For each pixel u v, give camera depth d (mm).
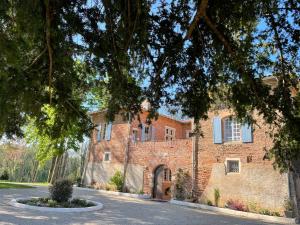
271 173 15281
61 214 11352
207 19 5371
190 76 6488
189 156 18953
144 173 21188
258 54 6773
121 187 21828
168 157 20062
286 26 6137
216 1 5574
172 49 5965
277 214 14375
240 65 6355
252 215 14617
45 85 5168
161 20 5754
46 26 4320
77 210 12344
